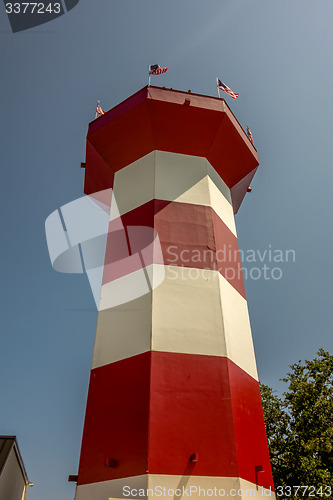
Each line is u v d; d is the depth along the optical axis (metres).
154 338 13.48
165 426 11.93
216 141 18.83
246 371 14.61
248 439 12.78
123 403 12.80
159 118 18.00
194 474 11.30
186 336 13.79
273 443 23.17
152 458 11.32
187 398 12.58
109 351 14.24
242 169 20.30
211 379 13.13
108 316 15.22
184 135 18.53
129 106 18.22
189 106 17.84
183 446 11.72
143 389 12.62
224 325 14.44
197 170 18.52
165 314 14.10
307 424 22.77
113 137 18.88
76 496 11.96
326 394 23.27
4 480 16.50
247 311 16.67
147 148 18.72
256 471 12.34
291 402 23.72
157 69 19.78
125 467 11.59
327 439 21.30
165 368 12.97
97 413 13.16
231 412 12.62
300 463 21.42
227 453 11.86
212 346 13.82
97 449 12.44
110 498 11.10
